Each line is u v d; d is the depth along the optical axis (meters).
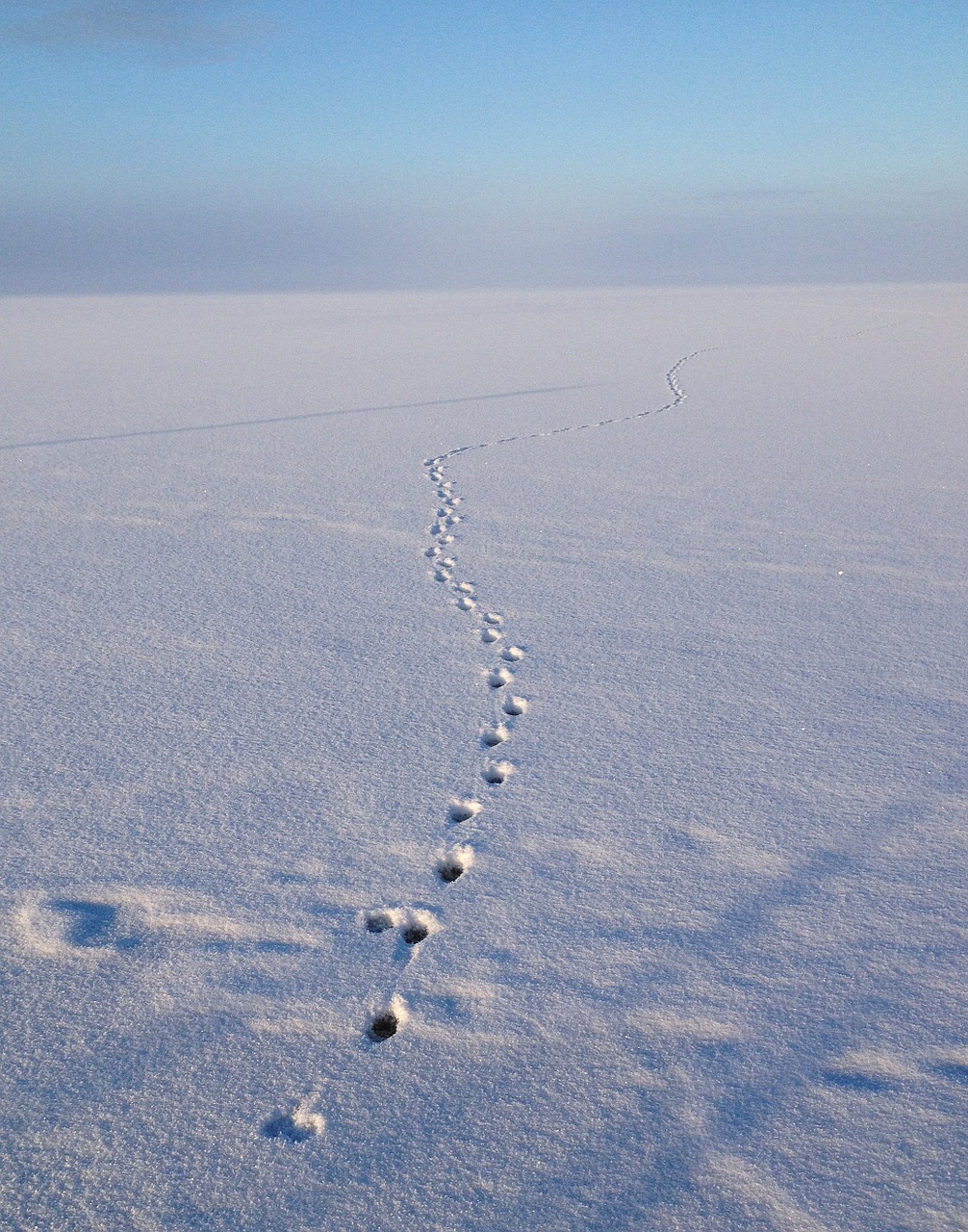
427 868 2.65
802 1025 2.08
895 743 3.33
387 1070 1.97
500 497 7.11
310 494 7.20
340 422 10.48
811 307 33.91
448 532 6.18
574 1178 1.74
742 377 14.05
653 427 9.97
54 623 4.54
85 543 5.89
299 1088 1.94
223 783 3.10
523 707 3.68
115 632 4.43
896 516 6.38
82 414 11.06
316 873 2.63
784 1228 1.65
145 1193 1.71
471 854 2.72
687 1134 1.82
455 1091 1.92
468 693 3.80
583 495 7.13
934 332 21.73
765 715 3.57
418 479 7.69
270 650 4.23
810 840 2.77
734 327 24.23
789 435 9.38
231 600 4.89
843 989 2.19
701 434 9.53
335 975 2.24
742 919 2.43
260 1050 2.03
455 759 3.27
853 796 3.00
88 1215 1.67
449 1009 2.14
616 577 5.26
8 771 3.17
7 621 4.57
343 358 17.56
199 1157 1.78
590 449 8.84
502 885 2.58
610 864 2.67
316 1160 1.78
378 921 2.46
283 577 5.27
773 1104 1.89
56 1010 2.14
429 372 15.11
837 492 7.07
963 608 4.68
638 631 4.45
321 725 3.52
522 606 4.80
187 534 6.10
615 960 2.29
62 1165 1.77
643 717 3.57
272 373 15.10
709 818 2.89
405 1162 1.77
